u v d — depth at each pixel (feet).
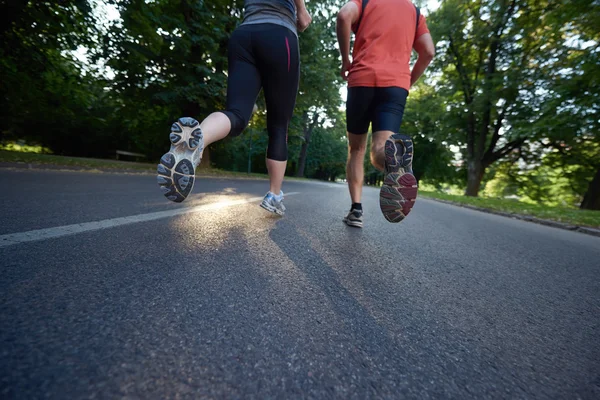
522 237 12.17
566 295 5.02
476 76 59.57
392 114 7.23
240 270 4.28
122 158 54.08
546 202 77.87
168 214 7.91
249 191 18.98
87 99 45.88
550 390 2.47
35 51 29.45
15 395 1.76
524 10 47.75
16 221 5.86
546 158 60.85
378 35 7.45
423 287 4.55
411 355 2.73
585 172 59.72
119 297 3.12
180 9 36.60
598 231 17.03
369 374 2.40
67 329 2.47
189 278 3.80
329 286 4.11
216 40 36.47
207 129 5.16
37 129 42.96
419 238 8.59
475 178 61.72
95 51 33.30
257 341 2.63
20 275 3.39
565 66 41.01
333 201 18.15
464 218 18.06
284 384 2.17
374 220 11.27
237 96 6.32
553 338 3.39
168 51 36.17
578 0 35.06
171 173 4.61
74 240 4.89
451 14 54.49
